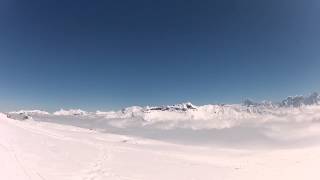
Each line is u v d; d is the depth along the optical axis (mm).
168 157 51812
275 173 39719
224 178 35688
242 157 65312
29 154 37094
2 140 42312
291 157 56875
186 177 34844
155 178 33156
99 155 45219
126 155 48438
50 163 34438
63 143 51719
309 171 40250
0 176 25812
